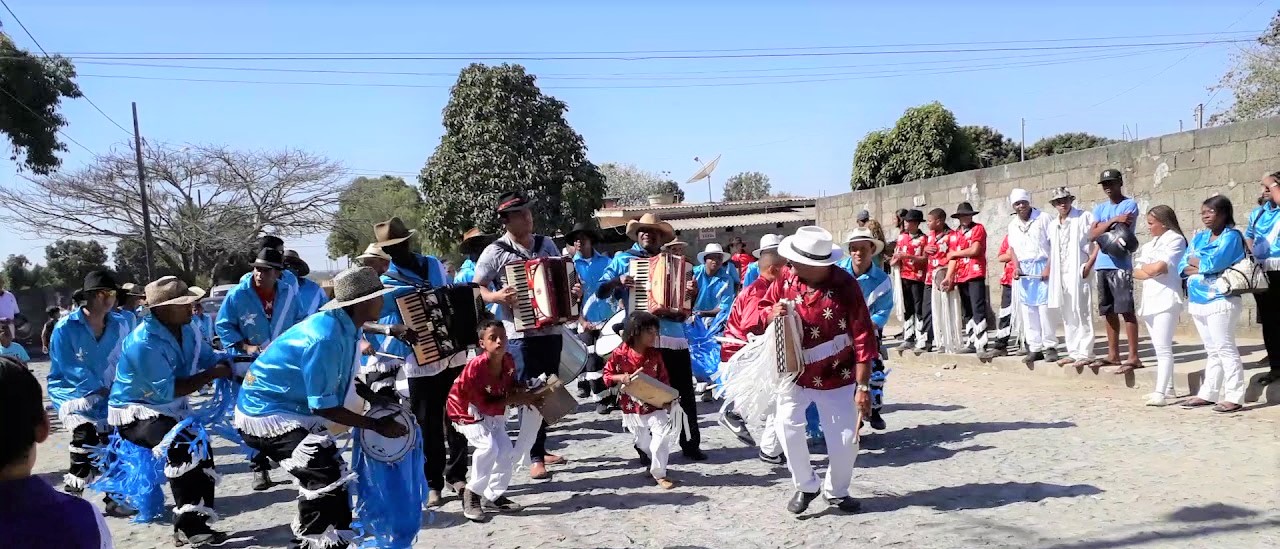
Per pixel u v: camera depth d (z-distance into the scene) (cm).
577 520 581
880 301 760
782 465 699
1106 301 948
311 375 461
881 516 554
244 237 3300
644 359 668
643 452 684
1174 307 820
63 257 3991
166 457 554
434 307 588
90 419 687
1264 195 826
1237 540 475
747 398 588
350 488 482
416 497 491
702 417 922
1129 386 927
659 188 5866
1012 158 4412
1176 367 930
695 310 957
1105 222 943
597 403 1049
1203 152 1145
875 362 770
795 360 547
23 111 2522
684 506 601
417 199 4194
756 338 595
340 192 3438
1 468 214
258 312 691
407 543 488
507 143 2345
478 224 2339
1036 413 833
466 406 584
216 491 709
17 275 3778
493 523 582
